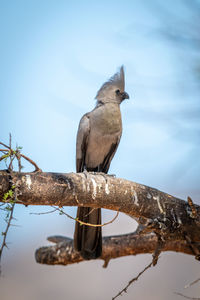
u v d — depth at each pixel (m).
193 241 5.29
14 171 4.34
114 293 9.62
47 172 4.59
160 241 5.12
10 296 9.45
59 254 6.38
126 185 5.05
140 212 5.13
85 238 6.24
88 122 7.62
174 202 5.27
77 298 9.65
